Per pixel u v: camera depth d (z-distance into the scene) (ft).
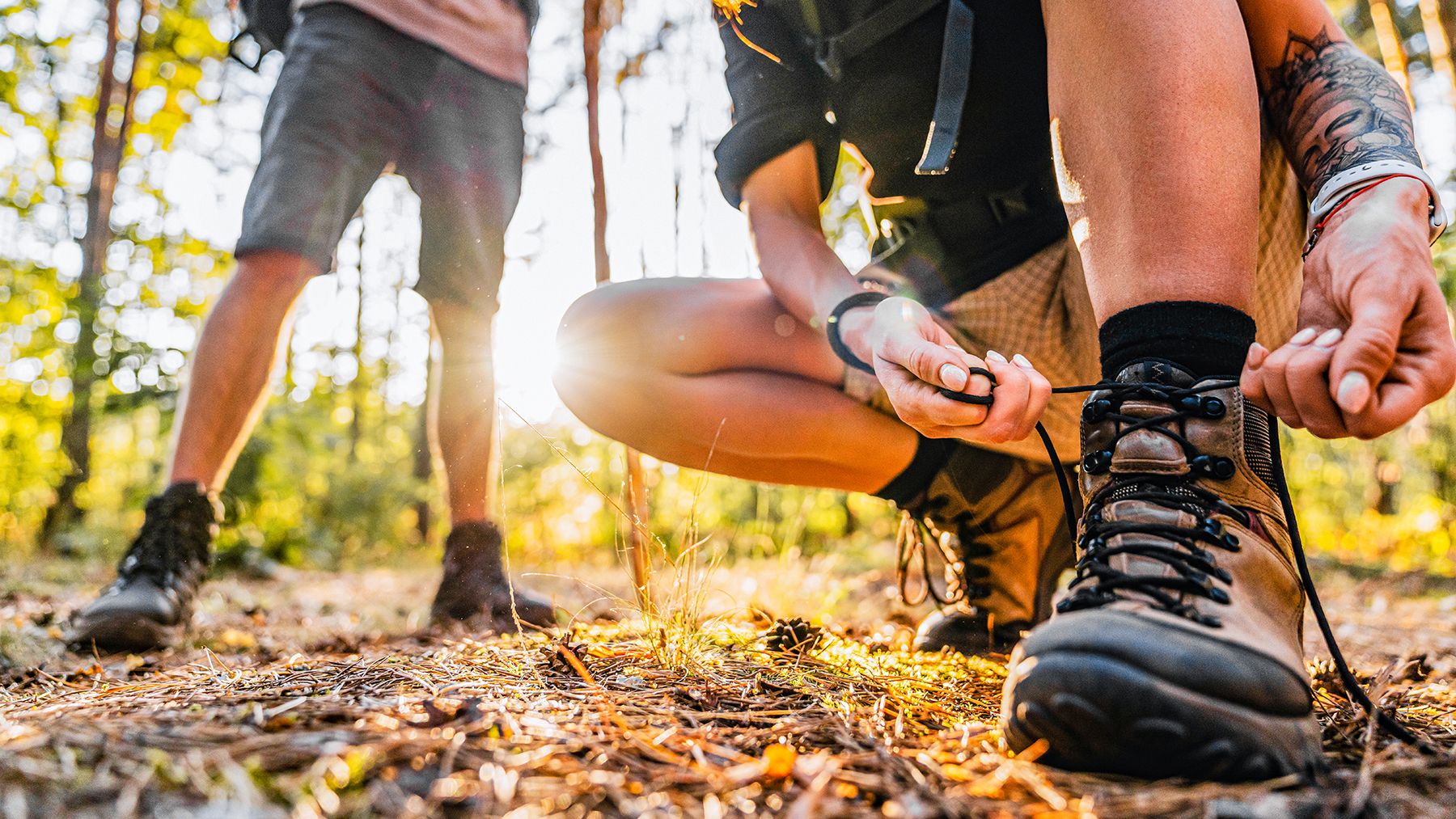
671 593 4.98
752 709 3.50
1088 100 3.44
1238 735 2.57
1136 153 3.28
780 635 5.06
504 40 8.10
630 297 5.46
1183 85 3.25
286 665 4.54
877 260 5.64
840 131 5.34
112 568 15.31
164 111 22.13
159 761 2.42
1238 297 3.25
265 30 7.95
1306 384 2.65
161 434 19.12
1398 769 2.74
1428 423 20.77
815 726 3.15
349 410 28.86
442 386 7.71
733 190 5.25
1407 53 25.12
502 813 2.26
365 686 3.72
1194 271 3.22
